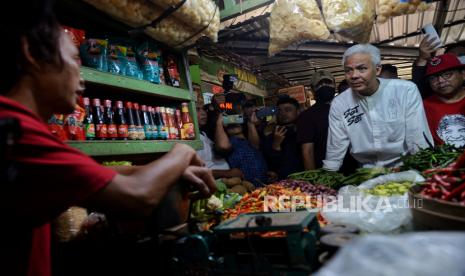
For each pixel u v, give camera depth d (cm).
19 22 78
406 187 179
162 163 100
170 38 219
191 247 110
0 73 80
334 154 302
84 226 142
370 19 221
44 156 75
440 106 297
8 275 82
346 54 261
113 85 180
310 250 99
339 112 293
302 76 927
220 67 594
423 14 496
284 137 387
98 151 163
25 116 77
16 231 81
